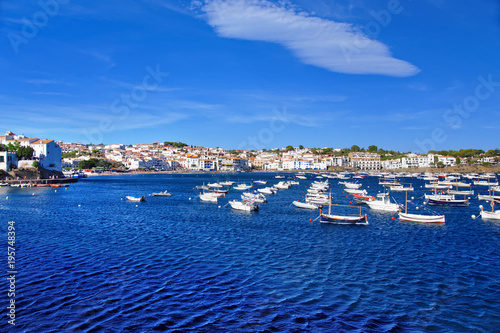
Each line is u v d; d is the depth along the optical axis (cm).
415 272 3550
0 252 4053
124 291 2934
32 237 4859
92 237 4928
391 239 5069
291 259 3953
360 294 2970
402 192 14125
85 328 2334
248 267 3631
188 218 6856
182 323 2430
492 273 3538
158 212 7688
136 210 7981
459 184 17188
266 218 6962
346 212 8106
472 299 2895
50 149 18750
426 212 8294
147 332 2308
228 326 2403
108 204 9056
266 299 2836
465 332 2386
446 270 3625
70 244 4481
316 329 2386
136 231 5431
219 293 2931
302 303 2775
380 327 2430
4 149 16325
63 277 3234
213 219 6775
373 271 3566
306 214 7600
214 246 4506
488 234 5488
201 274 3384
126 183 18288
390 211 8319
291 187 16288
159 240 4806
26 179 15262
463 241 4972
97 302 2719
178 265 3656
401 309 2703
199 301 2772
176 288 3020
